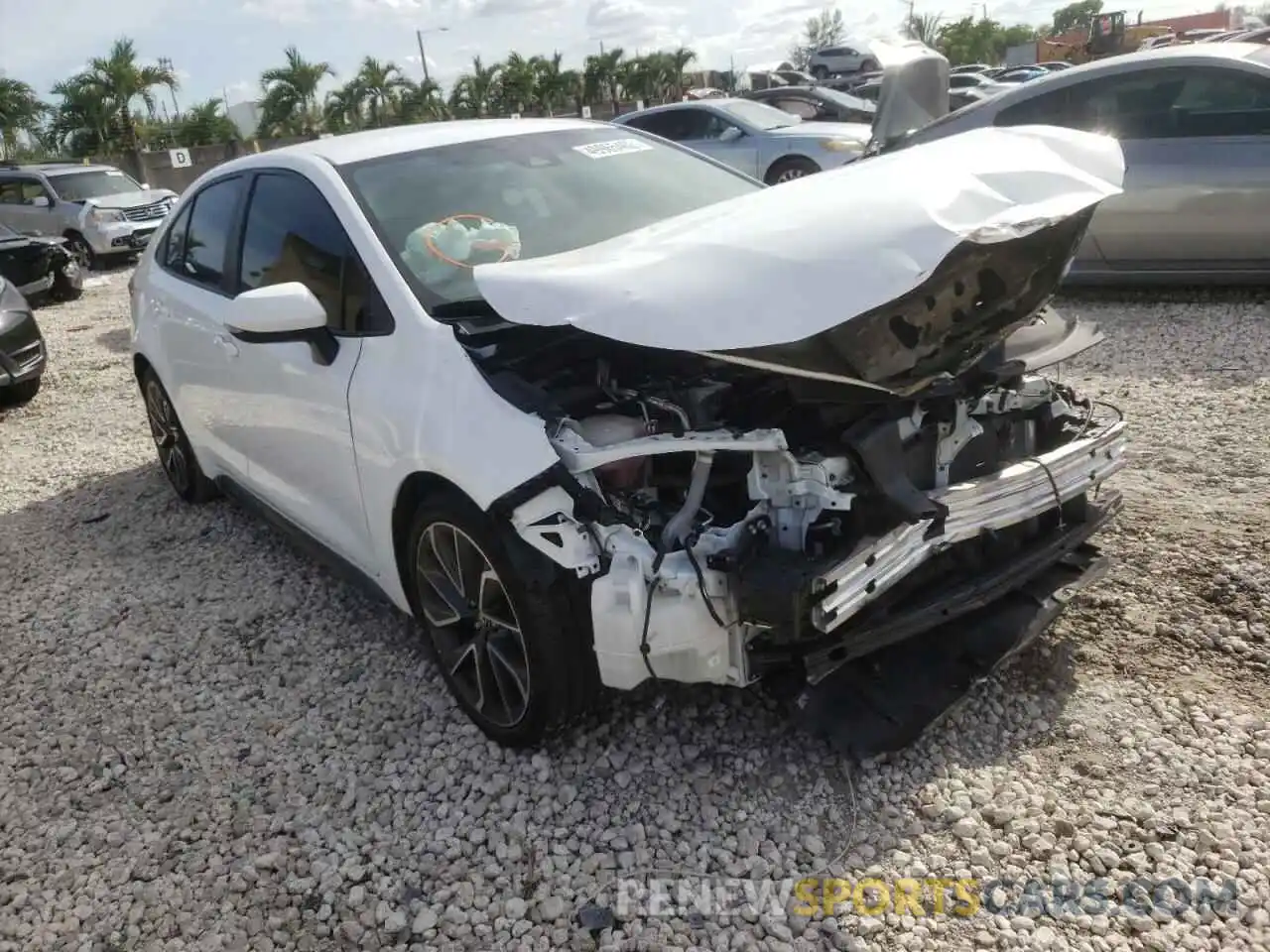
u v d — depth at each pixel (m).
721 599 2.44
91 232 15.92
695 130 13.04
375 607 3.92
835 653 2.54
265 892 2.54
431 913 2.41
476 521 2.70
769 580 2.33
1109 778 2.60
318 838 2.71
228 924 2.46
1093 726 2.79
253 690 3.44
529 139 3.89
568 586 2.61
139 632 3.94
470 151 3.71
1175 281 6.94
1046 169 2.70
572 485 2.47
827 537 2.47
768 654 2.55
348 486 3.27
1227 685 2.91
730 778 2.72
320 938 2.39
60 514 5.38
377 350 3.05
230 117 37.28
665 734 2.92
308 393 3.36
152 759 3.14
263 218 3.83
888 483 2.49
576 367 2.82
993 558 2.96
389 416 2.93
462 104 40.12
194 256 4.43
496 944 2.32
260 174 3.95
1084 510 3.25
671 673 2.55
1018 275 2.55
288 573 4.31
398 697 3.30
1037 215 2.40
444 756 2.99
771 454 2.46
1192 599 3.32
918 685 2.77
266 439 3.81
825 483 2.44
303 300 3.07
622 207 3.62
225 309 3.95
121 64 31.89
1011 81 30.02
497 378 2.70
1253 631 3.12
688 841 2.54
